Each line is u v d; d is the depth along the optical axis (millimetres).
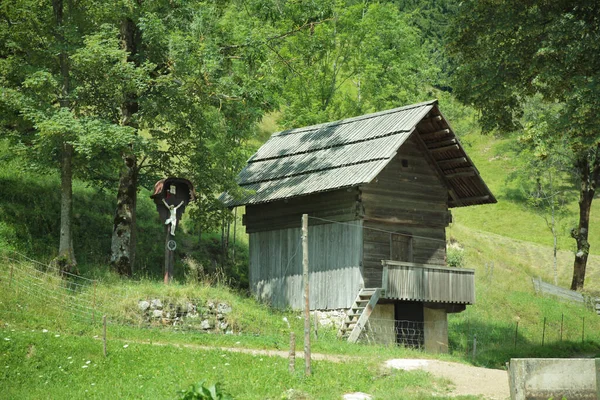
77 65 31109
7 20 31875
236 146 37938
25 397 18922
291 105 51250
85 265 32969
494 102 33500
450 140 35062
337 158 34812
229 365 22266
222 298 30438
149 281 31422
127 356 22578
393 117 35469
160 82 32500
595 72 28734
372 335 32906
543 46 29625
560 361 16281
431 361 25844
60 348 22422
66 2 32906
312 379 21359
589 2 29391
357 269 33188
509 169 85062
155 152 34531
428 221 35781
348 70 53500
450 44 33219
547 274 62125
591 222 75562
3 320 24797
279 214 36656
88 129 29797
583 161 54219
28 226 34562
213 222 36156
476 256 53938
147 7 32500
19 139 32438
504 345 39062
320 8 40188
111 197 41156
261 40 34844
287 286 35844
